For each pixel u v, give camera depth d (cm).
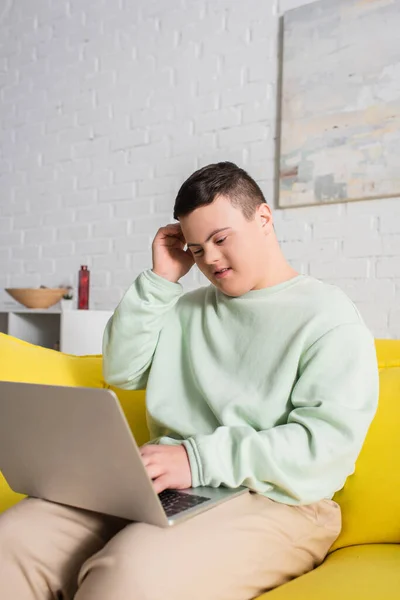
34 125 328
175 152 280
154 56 287
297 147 244
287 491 96
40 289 277
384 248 226
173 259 125
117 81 299
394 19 223
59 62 320
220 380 113
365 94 229
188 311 127
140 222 290
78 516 95
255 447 94
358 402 99
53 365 140
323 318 107
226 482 93
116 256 297
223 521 90
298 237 245
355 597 80
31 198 328
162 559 79
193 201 106
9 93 337
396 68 222
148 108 288
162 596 77
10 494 120
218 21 269
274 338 110
